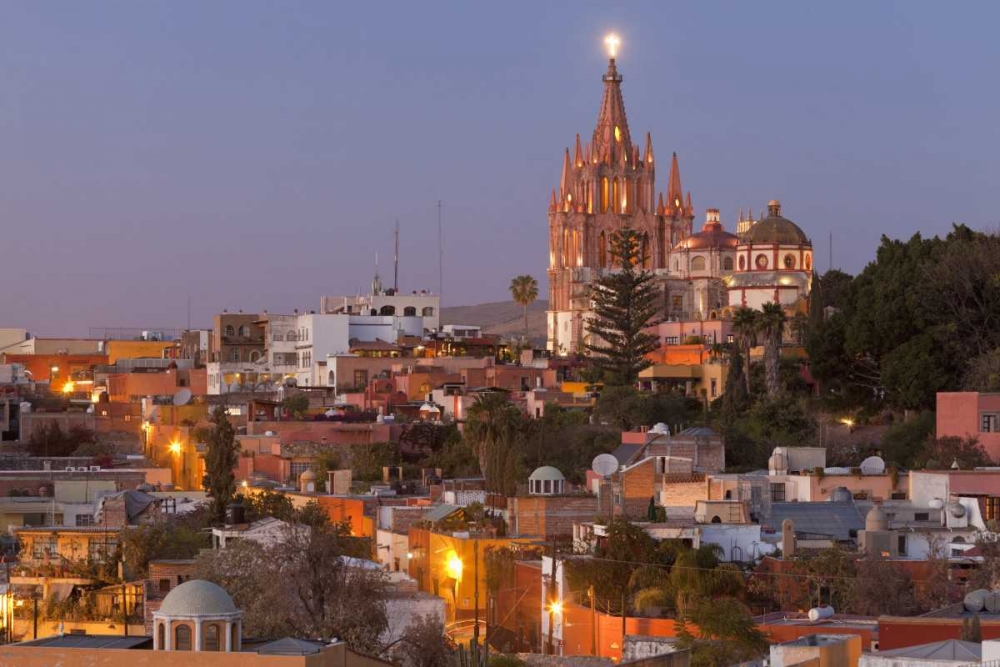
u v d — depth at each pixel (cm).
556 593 18275
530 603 19138
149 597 17888
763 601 17938
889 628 13762
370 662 12144
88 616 17762
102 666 11594
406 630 16738
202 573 17388
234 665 11412
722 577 17788
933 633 13650
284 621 16125
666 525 19875
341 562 17288
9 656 11694
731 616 15362
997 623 13662
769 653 13525
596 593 18150
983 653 11556
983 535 19512
